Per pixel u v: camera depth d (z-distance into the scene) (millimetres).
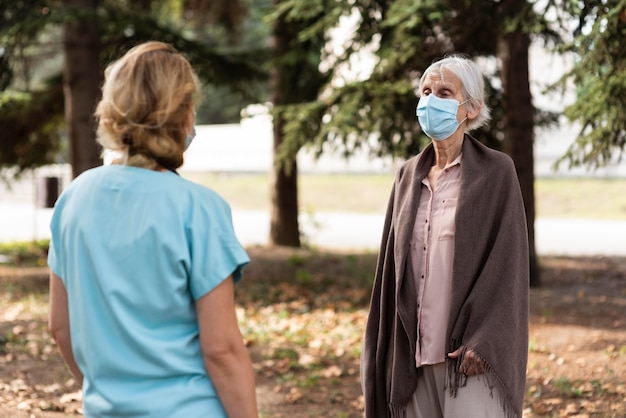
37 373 6277
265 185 28656
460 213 3023
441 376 3062
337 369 6461
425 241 3111
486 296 2965
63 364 6574
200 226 1942
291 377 6285
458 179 3135
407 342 3129
